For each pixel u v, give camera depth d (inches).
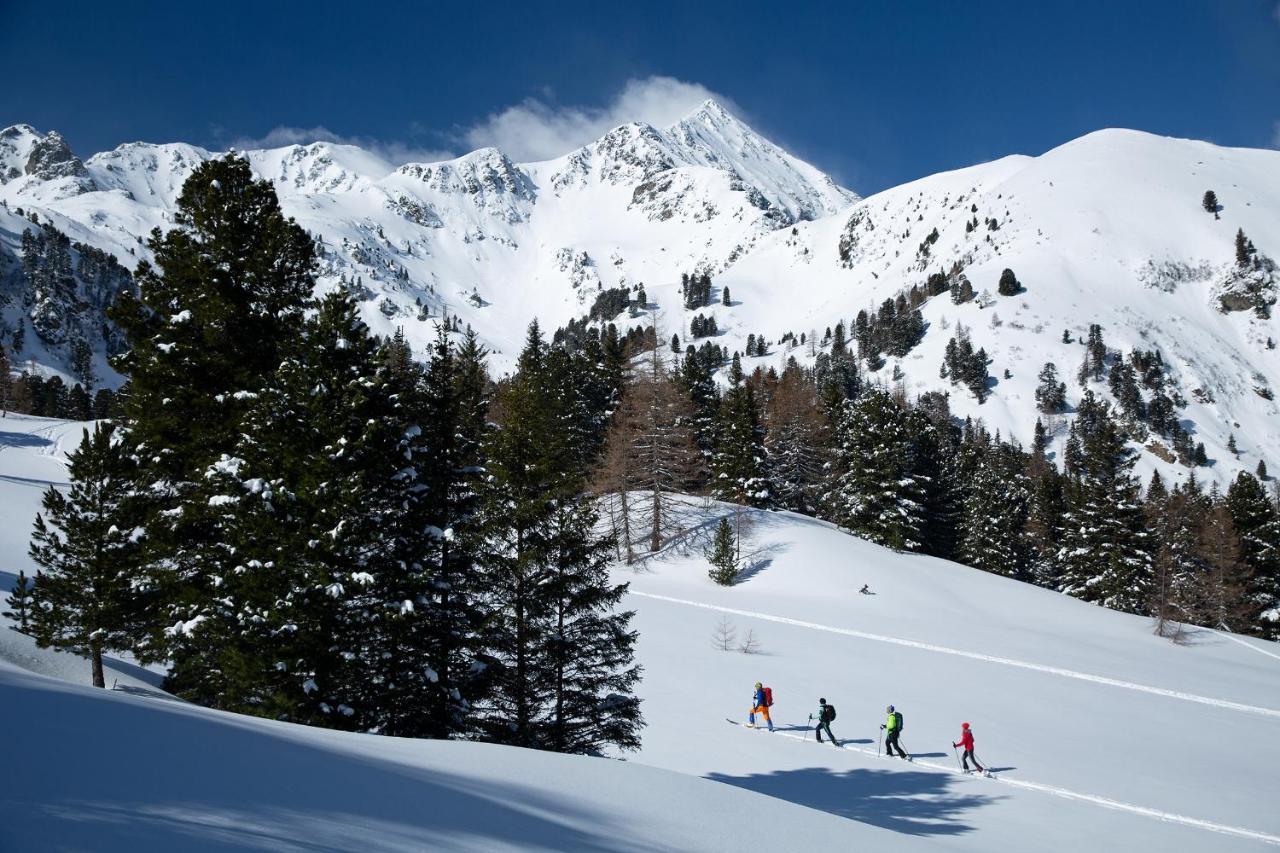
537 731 724.0
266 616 602.5
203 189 792.9
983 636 1690.5
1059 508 3191.4
